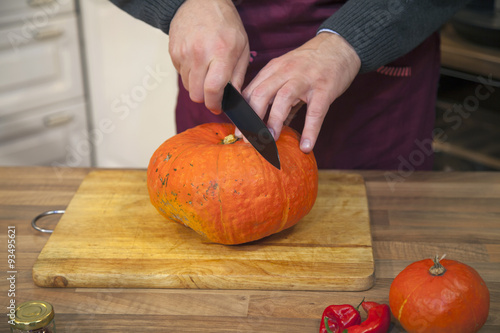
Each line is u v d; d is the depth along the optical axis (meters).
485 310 0.69
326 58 0.88
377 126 1.20
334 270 0.84
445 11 1.03
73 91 2.11
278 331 0.75
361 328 0.71
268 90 0.84
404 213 1.02
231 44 0.86
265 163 0.85
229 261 0.86
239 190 0.83
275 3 1.06
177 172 0.86
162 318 0.78
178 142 0.92
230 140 0.91
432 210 1.03
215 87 0.83
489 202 1.06
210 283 0.84
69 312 0.80
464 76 1.53
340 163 1.23
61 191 1.11
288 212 0.87
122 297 0.83
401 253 0.91
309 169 0.90
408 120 1.20
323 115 0.86
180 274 0.83
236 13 0.92
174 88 1.83
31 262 0.90
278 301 0.81
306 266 0.85
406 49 0.99
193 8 0.90
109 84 2.04
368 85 1.15
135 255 0.88
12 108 1.97
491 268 0.87
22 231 0.98
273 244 0.90
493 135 1.54
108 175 1.12
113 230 0.94
